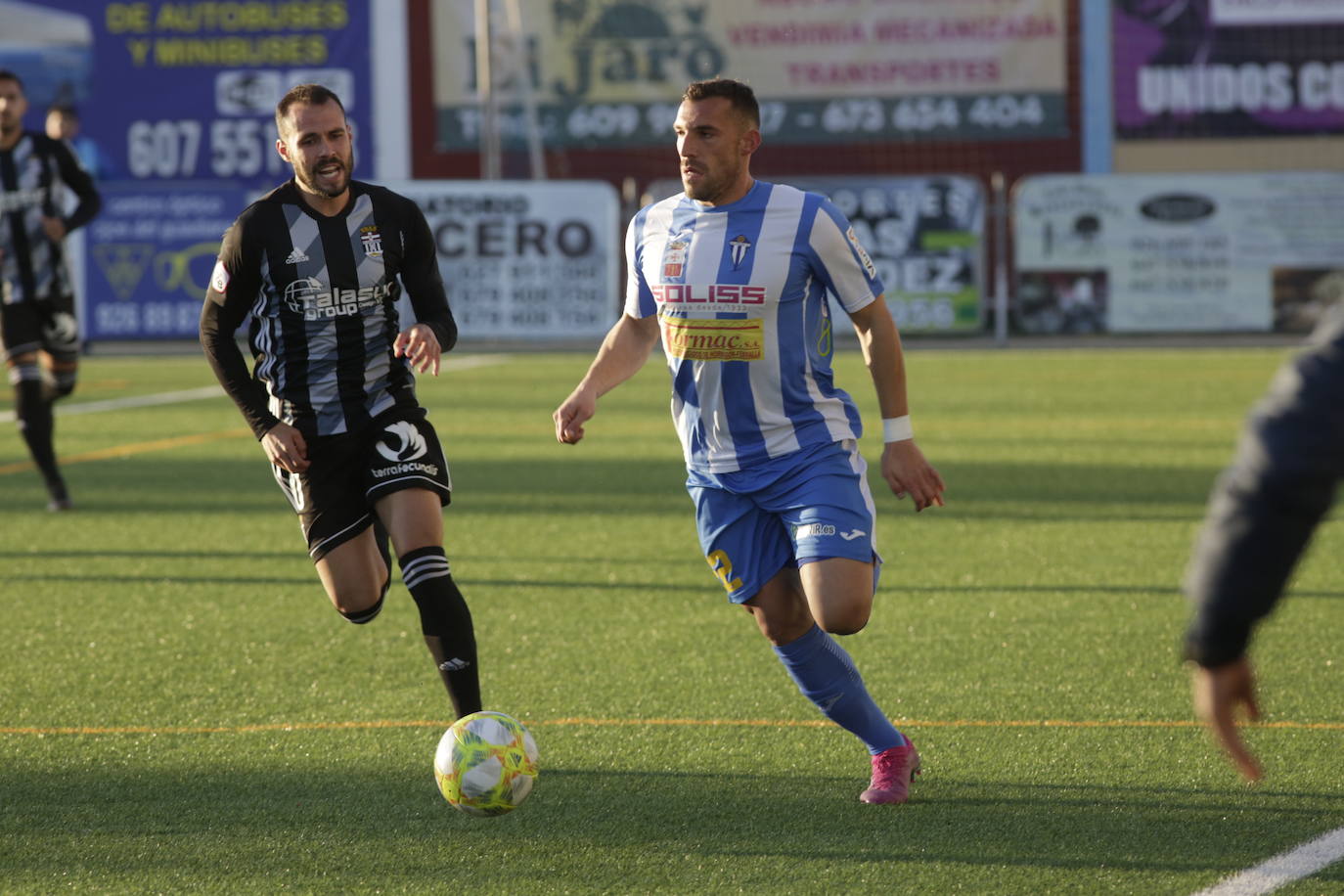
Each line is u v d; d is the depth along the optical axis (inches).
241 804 552.4
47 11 3171.8
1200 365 2388.0
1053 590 929.5
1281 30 3048.7
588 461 1518.2
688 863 489.7
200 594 936.3
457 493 1328.7
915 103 3139.8
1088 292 2706.7
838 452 549.6
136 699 700.0
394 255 617.3
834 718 557.0
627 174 3201.3
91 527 1174.3
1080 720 652.7
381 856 498.6
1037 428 1712.6
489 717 527.2
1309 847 492.7
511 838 514.3
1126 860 485.7
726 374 547.2
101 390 2198.6
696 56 3164.4
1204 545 245.6
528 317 2728.8
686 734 637.3
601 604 903.1
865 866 484.4
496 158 2928.2
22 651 793.6
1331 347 239.3
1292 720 642.2
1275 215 2650.1
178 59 3189.0
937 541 1097.4
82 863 494.3
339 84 3191.4
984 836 510.6
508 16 3174.2
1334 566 979.9
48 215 1217.4
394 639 818.2
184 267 2746.1
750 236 538.6
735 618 859.4
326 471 622.2
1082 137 3115.2
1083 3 3083.2
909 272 2701.8
